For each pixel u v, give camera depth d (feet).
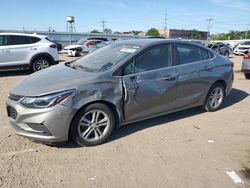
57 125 12.56
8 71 38.55
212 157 13.19
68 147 13.69
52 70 15.53
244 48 92.58
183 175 11.61
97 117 13.74
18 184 10.67
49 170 11.66
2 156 12.64
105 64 14.92
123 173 11.60
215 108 19.75
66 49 70.08
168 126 16.80
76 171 11.64
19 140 14.30
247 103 22.59
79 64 16.33
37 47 36.27
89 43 71.41
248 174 11.86
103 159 12.66
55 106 12.40
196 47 17.99
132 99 14.57
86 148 13.66
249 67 33.71
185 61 17.13
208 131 16.29
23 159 12.46
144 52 15.28
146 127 16.51
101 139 14.02
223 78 19.31
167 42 16.49
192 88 17.46
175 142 14.64
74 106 12.76
